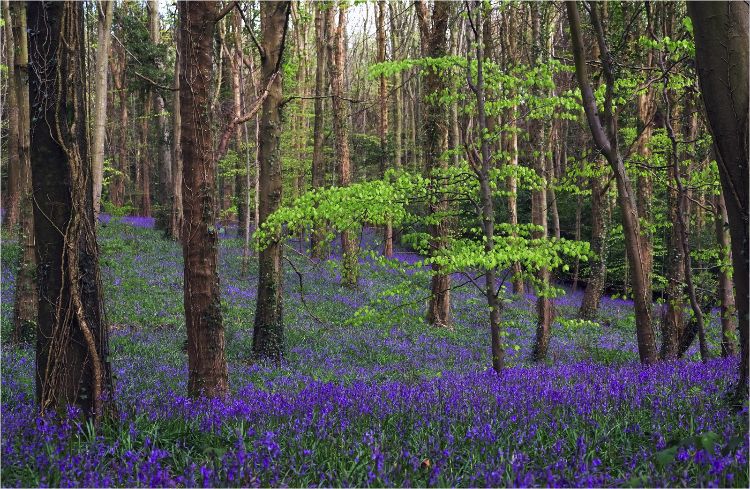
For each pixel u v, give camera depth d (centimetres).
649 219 1866
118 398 766
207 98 810
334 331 1734
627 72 1190
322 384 930
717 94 507
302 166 3033
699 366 923
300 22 2748
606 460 499
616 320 2325
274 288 1361
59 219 575
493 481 439
